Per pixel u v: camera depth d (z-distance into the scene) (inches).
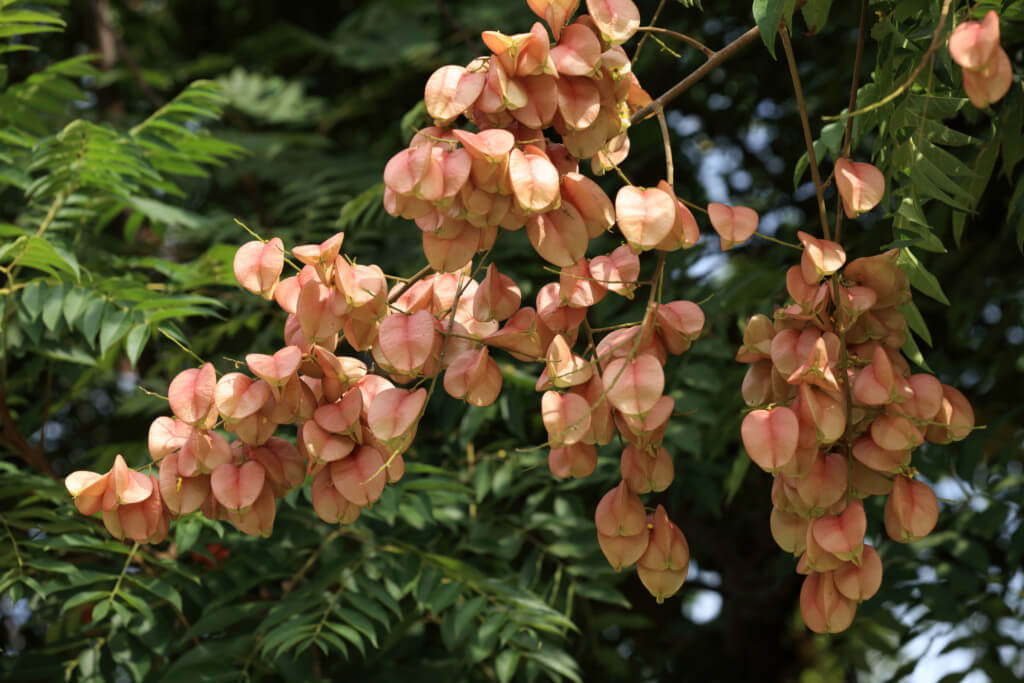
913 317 78.9
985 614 158.2
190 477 66.9
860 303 61.1
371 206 163.2
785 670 263.7
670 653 239.8
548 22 62.1
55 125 177.5
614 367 61.1
